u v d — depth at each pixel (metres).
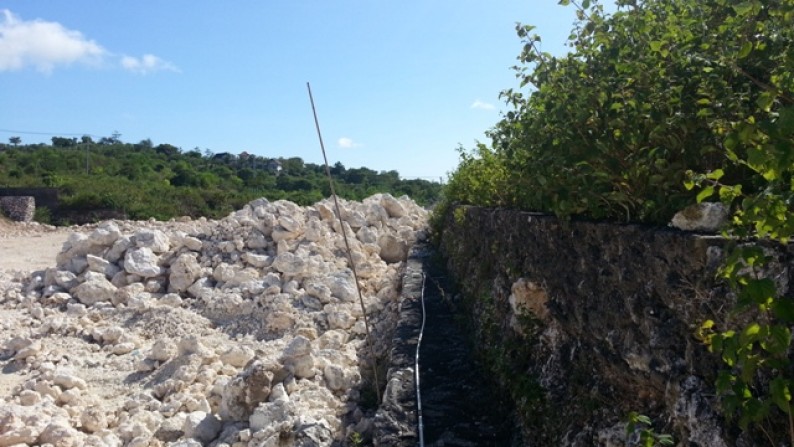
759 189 2.62
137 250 10.66
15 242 18.47
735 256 2.00
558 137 3.82
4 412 5.53
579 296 3.73
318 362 6.60
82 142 61.34
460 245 9.02
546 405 3.96
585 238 3.63
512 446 4.18
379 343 7.64
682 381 2.57
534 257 4.71
